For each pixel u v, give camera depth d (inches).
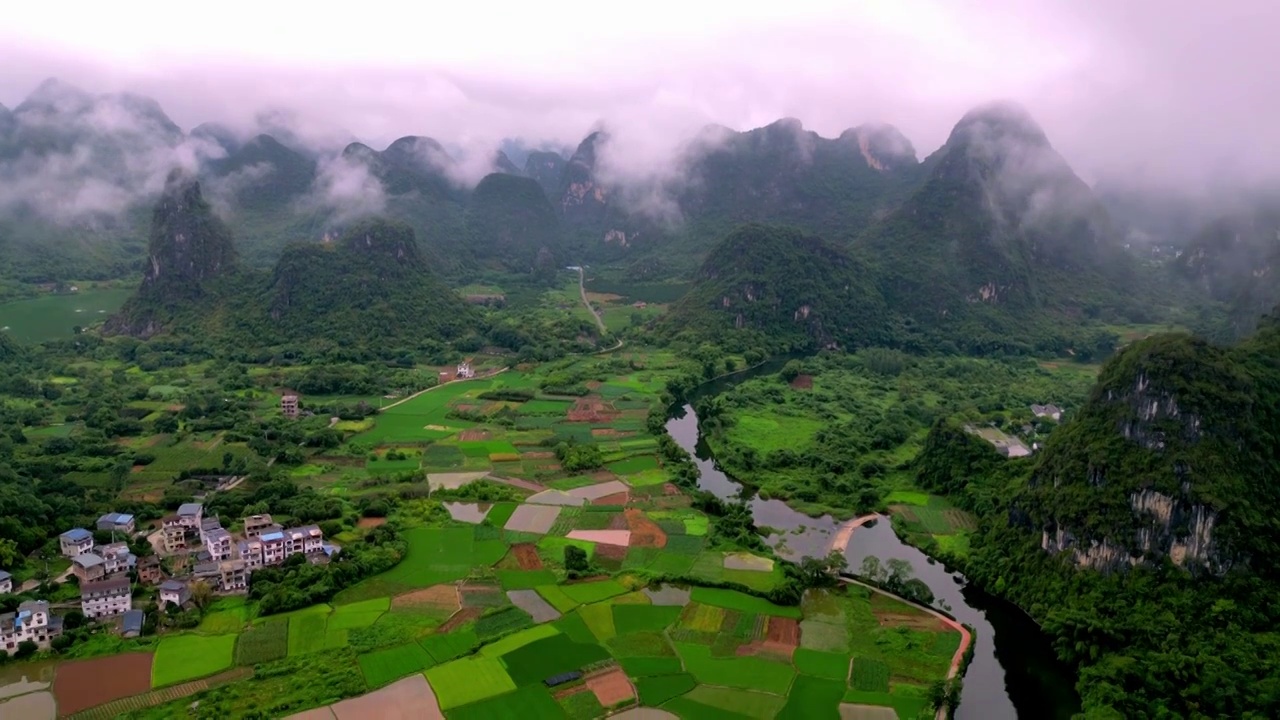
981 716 4675.2
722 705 4483.3
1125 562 5344.5
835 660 4963.1
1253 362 6092.5
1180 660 4498.0
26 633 4761.3
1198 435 5462.6
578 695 4527.6
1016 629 5620.1
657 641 5118.1
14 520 5969.5
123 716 4222.4
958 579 6348.4
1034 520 6107.3
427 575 5949.8
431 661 4803.2
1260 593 4886.8
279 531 6097.4
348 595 5605.3
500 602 5561.0
